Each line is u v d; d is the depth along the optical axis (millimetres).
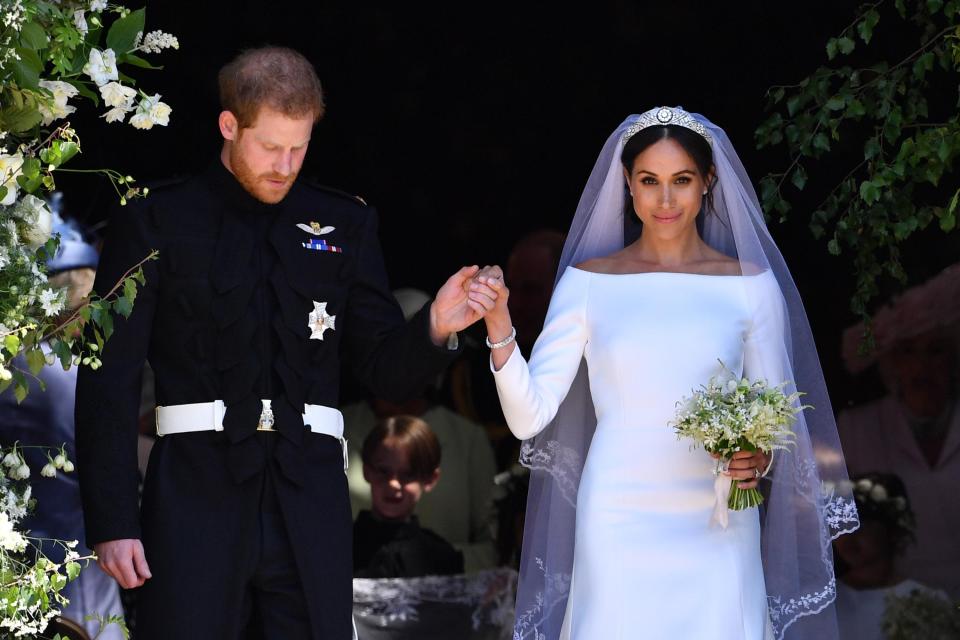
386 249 36156
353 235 18562
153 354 17734
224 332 17516
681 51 35219
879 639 25125
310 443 17703
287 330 17719
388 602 26297
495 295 17359
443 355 17562
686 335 18422
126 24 15906
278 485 17453
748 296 18750
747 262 18922
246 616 17500
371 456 27656
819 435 19125
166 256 17531
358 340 18375
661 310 18594
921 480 26938
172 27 34969
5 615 14719
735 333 18562
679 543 18078
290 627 17500
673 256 19078
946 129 20094
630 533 18141
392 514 27609
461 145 36125
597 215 19516
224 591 17188
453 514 28328
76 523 22172
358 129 36125
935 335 27656
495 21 35812
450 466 28531
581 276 19156
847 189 21734
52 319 15820
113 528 16953
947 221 20516
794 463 18906
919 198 27625
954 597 25875
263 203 18000
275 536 17406
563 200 36031
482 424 29609
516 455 29453
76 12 15602
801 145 21719
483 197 36125
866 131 31312
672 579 17969
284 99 16984
